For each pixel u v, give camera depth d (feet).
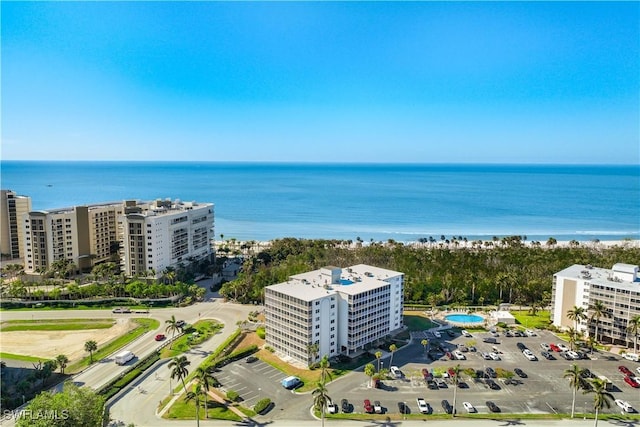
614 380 437.58
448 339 549.54
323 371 410.52
